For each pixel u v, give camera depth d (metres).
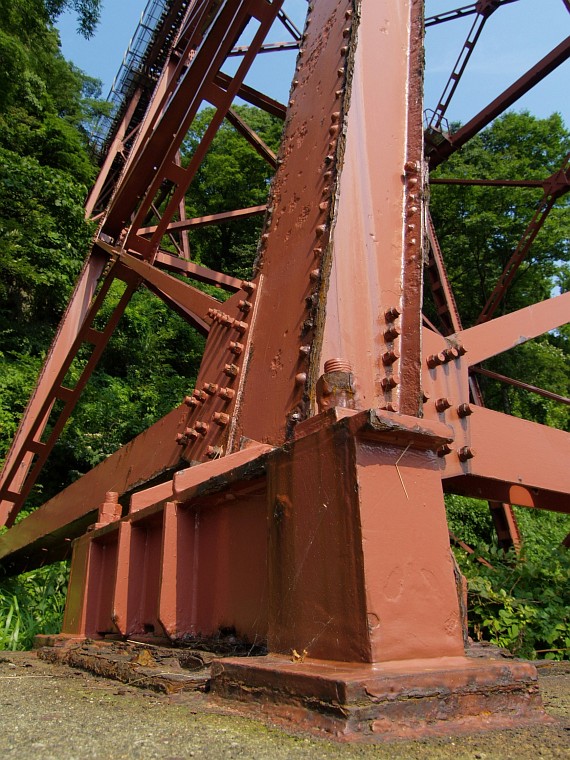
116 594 2.51
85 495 4.66
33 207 16.11
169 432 3.25
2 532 7.73
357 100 2.54
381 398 2.07
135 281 5.25
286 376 2.13
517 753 0.96
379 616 1.21
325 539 1.37
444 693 1.12
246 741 1.03
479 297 28.62
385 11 2.94
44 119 22.06
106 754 0.97
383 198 2.46
